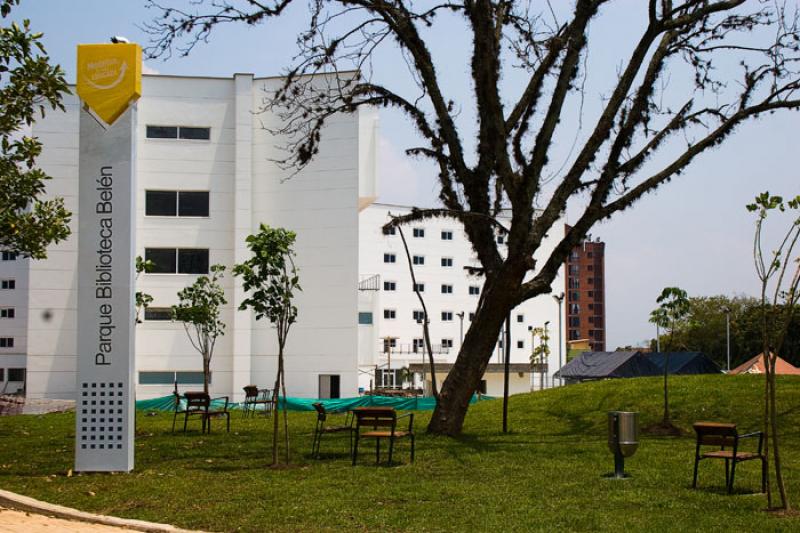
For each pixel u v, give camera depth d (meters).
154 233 42.22
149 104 42.41
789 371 50.91
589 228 18.02
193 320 29.36
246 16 18.77
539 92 18.98
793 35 18.88
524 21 20.12
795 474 12.67
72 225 41.59
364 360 59.44
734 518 9.38
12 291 61.91
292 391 41.81
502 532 8.80
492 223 18.83
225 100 42.88
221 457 14.69
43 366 41.41
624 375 54.78
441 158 19.31
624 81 17.84
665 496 10.79
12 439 19.19
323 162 41.94
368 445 16.28
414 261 78.06
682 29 19.05
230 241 42.56
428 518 9.50
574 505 10.23
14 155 15.02
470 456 14.62
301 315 42.00
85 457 12.89
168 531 8.91
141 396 41.62
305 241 42.06
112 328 12.92
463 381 18.27
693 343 89.75
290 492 11.06
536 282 17.94
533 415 22.62
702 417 20.03
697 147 18.45
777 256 9.62
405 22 18.89
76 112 41.59
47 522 9.02
